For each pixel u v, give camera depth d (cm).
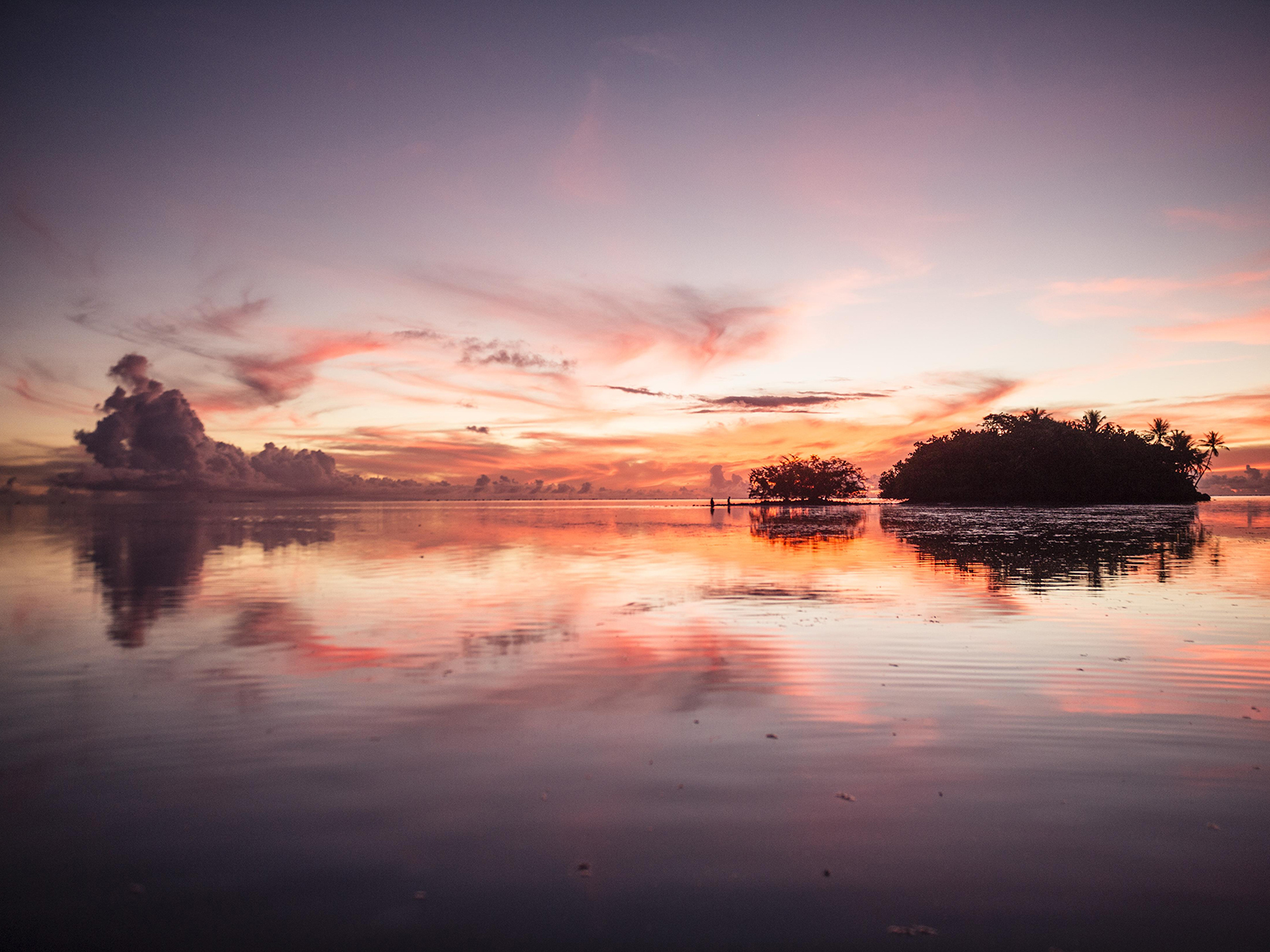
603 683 900
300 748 679
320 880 460
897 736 714
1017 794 586
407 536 3859
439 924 416
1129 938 409
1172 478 11331
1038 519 5650
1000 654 1049
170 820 538
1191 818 547
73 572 2077
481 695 851
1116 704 816
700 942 401
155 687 880
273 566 2266
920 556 2559
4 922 418
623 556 2661
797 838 513
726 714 783
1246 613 1375
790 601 1538
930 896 446
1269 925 421
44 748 682
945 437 12194
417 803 564
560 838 512
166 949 394
